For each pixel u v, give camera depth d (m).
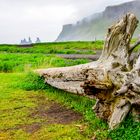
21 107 12.41
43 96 14.12
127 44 10.44
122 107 9.25
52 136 9.22
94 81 9.52
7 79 18.80
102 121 9.88
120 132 8.91
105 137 8.88
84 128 9.70
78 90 12.02
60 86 13.32
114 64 10.01
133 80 9.12
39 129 9.87
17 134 9.52
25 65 25.06
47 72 14.75
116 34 10.34
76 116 11.02
